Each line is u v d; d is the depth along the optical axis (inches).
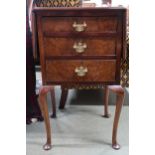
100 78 43.9
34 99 58.1
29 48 53.4
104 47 42.1
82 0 53.9
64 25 40.8
